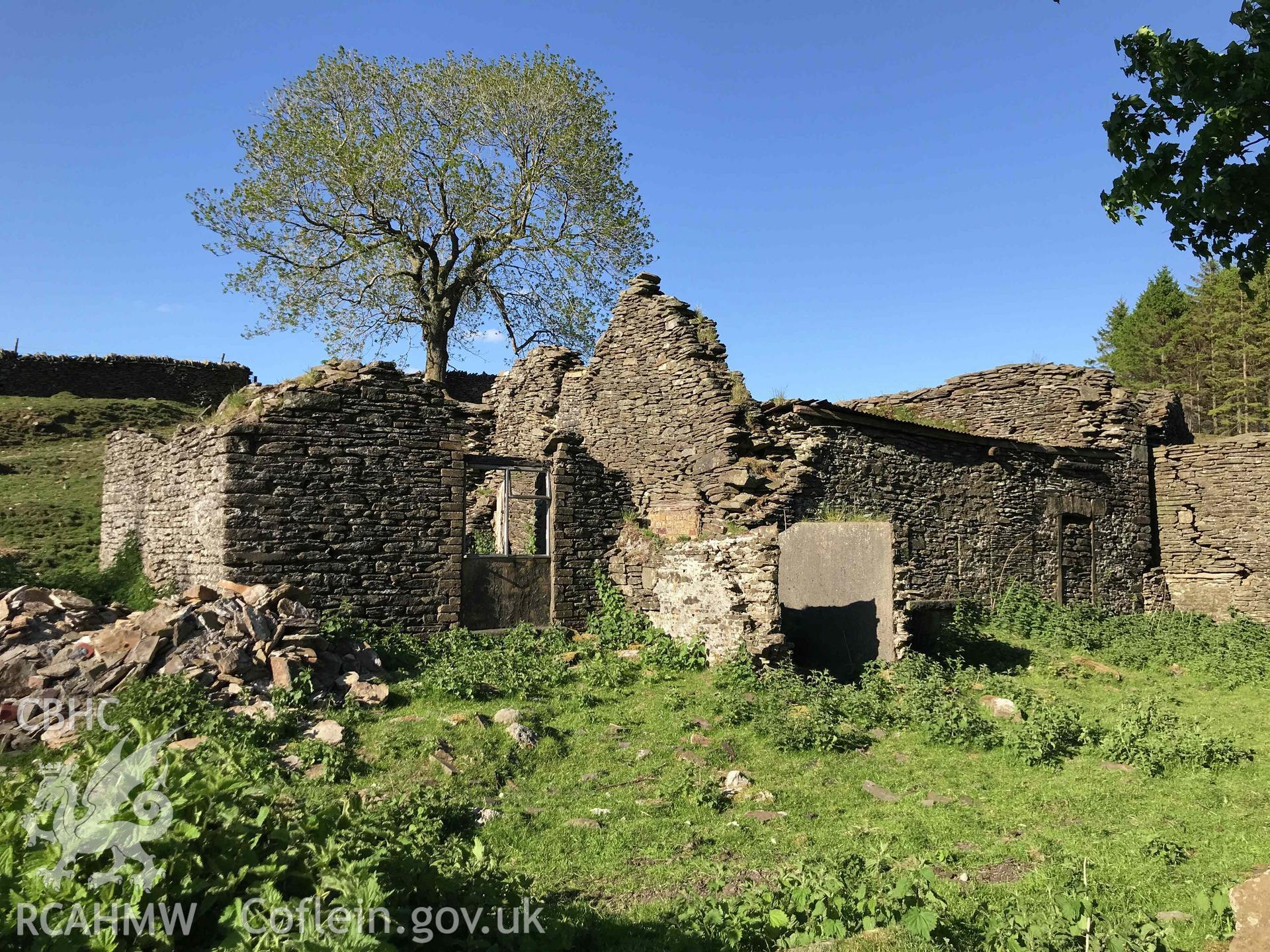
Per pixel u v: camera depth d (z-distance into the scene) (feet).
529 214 92.94
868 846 23.91
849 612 46.98
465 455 48.47
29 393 100.78
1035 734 33.42
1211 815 26.40
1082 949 16.25
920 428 59.88
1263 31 18.66
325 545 41.55
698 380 53.67
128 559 53.88
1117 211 21.03
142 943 11.12
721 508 50.90
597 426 60.59
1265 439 73.92
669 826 25.34
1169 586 78.13
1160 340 183.52
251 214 81.30
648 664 44.45
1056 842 24.30
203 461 42.88
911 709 36.91
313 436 41.78
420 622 43.93
